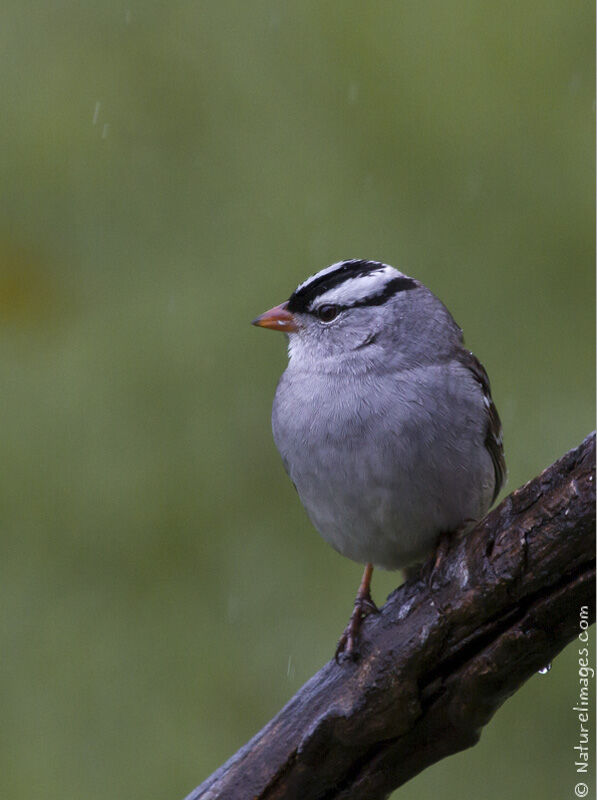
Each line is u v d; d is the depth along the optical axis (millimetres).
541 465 10391
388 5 11805
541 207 11305
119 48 11953
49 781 9383
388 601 6551
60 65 11867
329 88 11766
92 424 10484
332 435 7145
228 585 10352
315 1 11906
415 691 6289
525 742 9594
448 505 7160
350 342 7340
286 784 6527
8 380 10625
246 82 11867
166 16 12031
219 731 9703
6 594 10141
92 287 11219
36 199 11500
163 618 10203
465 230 11273
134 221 11461
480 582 6059
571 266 11172
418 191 11430
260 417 10625
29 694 9789
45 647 10023
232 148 11688
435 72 11609
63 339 10859
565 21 11570
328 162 11508
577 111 11430
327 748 6406
